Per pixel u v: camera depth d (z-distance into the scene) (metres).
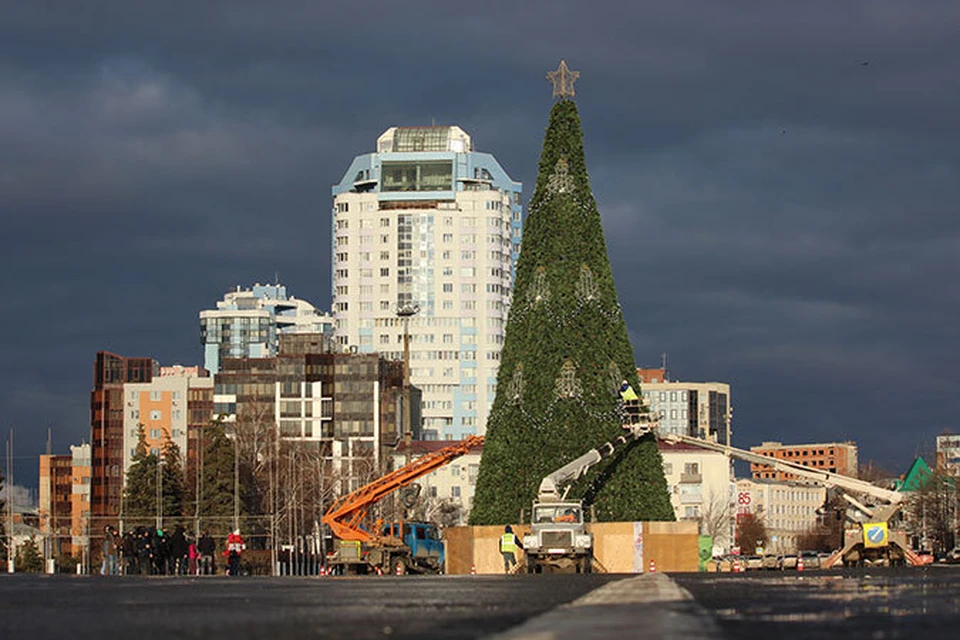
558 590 48.88
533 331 129.75
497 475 127.44
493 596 43.94
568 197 132.50
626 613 33.00
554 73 134.38
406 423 148.00
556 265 131.25
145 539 98.81
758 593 44.09
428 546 111.38
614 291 132.00
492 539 122.69
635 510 125.94
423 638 26.78
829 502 125.12
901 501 114.00
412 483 130.75
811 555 199.88
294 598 44.16
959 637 26.97
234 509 193.00
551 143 134.00
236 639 27.22
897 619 31.78
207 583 62.47
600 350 129.50
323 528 185.38
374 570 105.06
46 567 173.50
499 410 129.38
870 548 107.62
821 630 28.44
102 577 78.19
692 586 50.53
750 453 121.19
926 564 107.94
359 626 30.39
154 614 36.00
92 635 28.70
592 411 127.56
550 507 97.69
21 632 29.86
